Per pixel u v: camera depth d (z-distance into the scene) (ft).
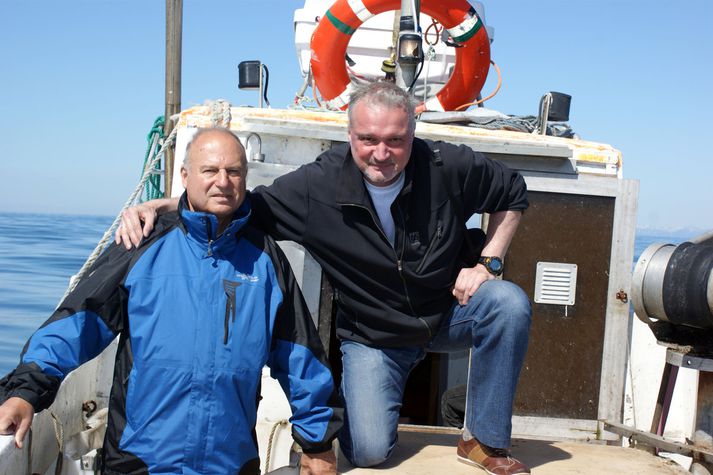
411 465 9.66
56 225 220.43
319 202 9.19
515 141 11.97
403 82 12.32
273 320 8.25
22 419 7.38
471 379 9.52
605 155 12.23
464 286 9.43
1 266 84.33
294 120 11.85
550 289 12.02
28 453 8.70
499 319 9.07
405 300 9.47
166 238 8.18
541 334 12.05
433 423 15.76
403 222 9.15
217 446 7.82
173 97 22.22
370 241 9.20
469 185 9.45
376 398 9.55
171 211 8.76
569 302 12.03
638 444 11.08
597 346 12.10
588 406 12.10
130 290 7.90
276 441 11.45
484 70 15.66
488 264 9.64
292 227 9.35
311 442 8.41
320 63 15.66
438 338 9.90
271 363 8.65
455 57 16.34
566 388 12.06
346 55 16.61
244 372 7.95
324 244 9.37
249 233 8.55
